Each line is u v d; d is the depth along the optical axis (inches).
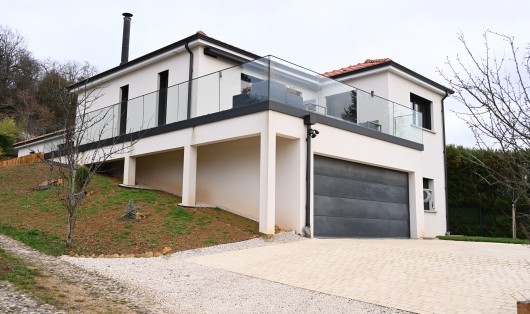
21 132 1289.4
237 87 469.7
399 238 573.9
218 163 541.6
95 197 518.0
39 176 633.6
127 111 613.9
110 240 381.7
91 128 665.6
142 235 396.5
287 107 444.5
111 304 219.5
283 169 465.1
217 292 256.8
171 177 594.2
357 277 287.9
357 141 522.0
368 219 535.5
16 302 202.8
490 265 316.8
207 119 489.7
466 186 802.2
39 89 1525.6
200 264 323.6
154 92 577.6
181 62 599.8
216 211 501.4
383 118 569.0
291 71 460.4
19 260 291.9
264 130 430.3
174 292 254.2
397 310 224.5
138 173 649.0
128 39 823.1
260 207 427.2
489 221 779.4
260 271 304.7
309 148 458.0
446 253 362.9
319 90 488.1
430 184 726.5
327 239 441.1
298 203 446.6
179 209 482.3
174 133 528.1
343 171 513.3
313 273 298.8
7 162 892.6
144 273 293.3
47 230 402.9
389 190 573.6
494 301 232.4
